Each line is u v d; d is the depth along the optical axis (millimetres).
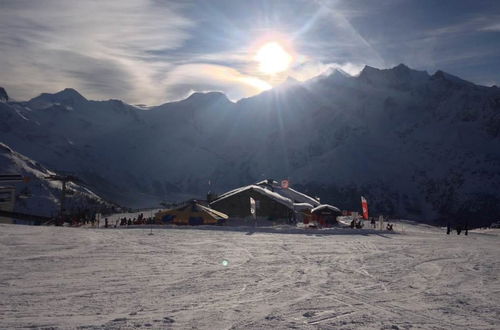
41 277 17125
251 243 33812
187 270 19922
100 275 17953
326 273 19938
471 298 15055
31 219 84625
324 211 72188
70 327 10703
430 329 11391
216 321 11633
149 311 12461
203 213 60094
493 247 34781
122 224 61312
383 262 24156
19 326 10695
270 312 12688
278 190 100438
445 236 50531
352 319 12133
